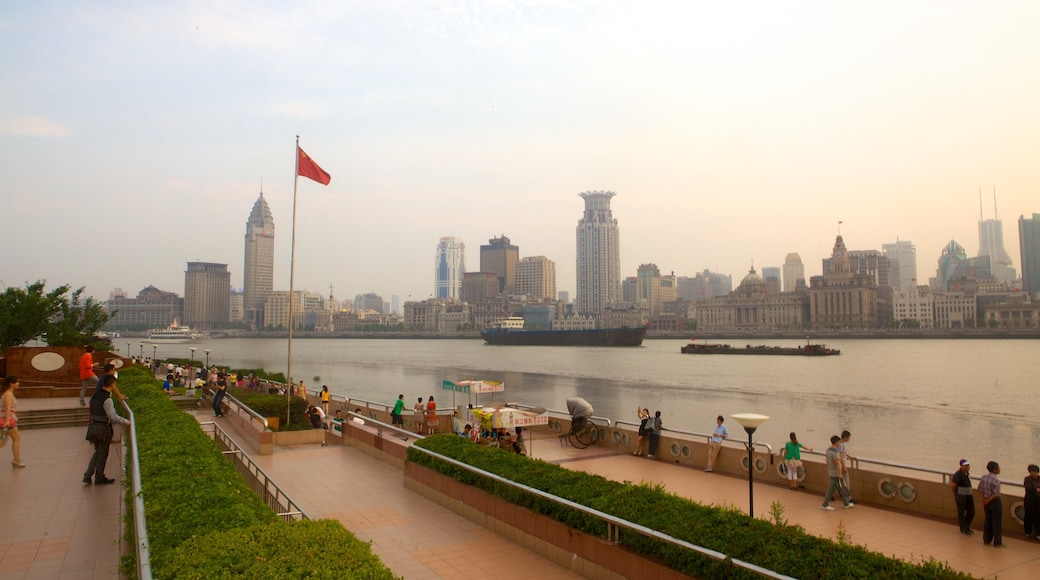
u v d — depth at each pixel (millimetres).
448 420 33781
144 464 13055
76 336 60938
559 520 13023
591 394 84438
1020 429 54750
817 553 9461
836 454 17594
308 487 19328
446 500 17047
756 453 21172
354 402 44312
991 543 14617
